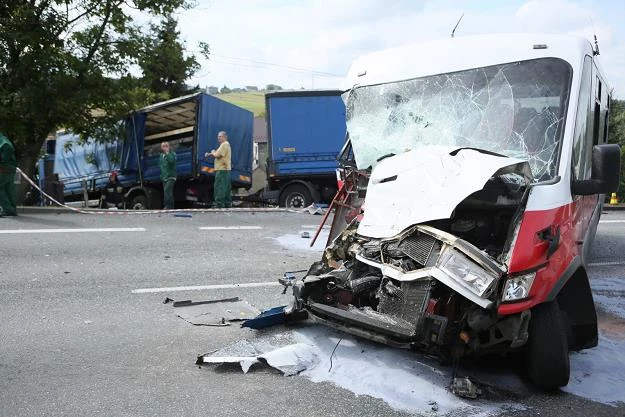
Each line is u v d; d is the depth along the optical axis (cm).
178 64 1869
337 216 658
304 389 429
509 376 464
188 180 1864
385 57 656
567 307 480
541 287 415
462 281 406
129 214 1400
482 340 426
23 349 498
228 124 1903
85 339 527
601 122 679
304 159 1745
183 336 539
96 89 1711
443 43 617
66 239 1001
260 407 400
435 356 466
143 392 419
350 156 658
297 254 946
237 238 1079
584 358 510
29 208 1403
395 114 615
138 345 514
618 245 1123
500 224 459
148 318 593
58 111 1656
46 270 781
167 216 1369
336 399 414
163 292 694
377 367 462
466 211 464
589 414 408
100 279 745
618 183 464
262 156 2334
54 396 409
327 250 529
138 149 1878
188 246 983
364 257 471
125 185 1950
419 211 461
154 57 1825
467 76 579
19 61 1644
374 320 431
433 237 438
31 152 1764
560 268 434
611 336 579
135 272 788
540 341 424
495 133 537
